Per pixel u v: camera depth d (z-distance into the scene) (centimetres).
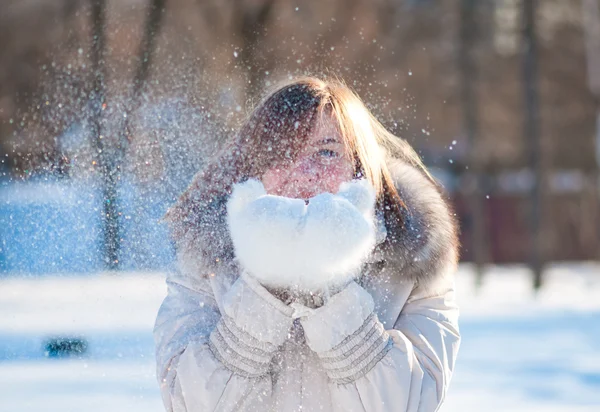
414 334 247
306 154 247
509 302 1648
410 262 247
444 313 254
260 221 217
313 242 216
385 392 232
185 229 250
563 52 3083
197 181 255
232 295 231
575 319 1299
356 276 241
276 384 243
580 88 3100
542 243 2023
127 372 564
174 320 249
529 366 852
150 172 310
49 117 765
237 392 231
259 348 230
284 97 250
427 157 2623
